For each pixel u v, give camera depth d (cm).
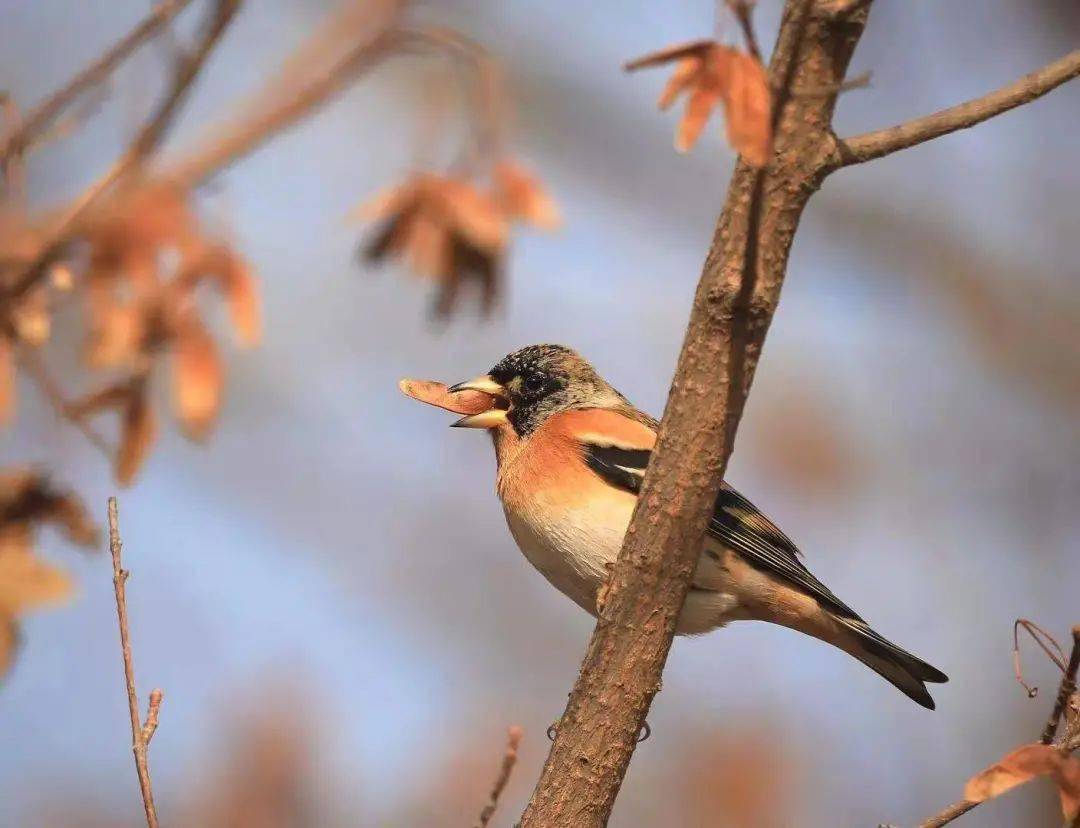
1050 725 659
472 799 1445
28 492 643
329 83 545
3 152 593
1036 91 662
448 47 570
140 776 705
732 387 718
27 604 620
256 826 1387
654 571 740
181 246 541
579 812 751
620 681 750
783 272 705
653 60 569
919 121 670
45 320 589
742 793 1495
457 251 586
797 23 624
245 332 548
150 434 620
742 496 1046
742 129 562
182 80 550
